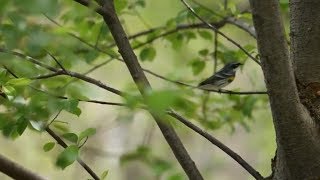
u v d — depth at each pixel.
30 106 6.35
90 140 19.08
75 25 9.96
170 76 11.83
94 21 10.03
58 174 17.98
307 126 5.27
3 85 6.28
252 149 24.19
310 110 5.57
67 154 5.82
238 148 26.30
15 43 5.91
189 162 5.89
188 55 15.49
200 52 11.02
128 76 18.09
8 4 5.02
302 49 5.89
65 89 7.84
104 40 10.37
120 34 6.02
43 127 6.35
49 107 6.09
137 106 4.97
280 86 5.01
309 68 5.83
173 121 6.96
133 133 19.98
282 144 5.38
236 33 14.59
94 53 9.28
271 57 4.91
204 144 22.36
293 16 6.03
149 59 10.82
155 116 5.58
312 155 5.37
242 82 20.31
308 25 5.88
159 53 18.69
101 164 19.80
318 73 5.81
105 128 15.88
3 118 6.82
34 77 6.48
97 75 18.16
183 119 6.12
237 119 12.22
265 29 4.85
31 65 6.61
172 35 10.84
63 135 6.31
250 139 23.62
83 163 6.57
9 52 6.05
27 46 5.46
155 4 15.80
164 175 6.01
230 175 25.52
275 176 5.87
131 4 10.30
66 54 6.29
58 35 5.92
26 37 6.01
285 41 4.90
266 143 20.17
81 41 8.91
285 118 5.17
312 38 5.85
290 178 5.59
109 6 6.02
